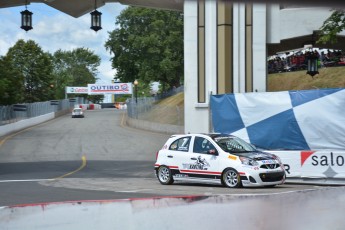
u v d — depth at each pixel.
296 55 47.62
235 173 14.61
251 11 21.50
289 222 8.02
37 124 61.66
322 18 21.73
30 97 84.06
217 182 15.05
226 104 16.66
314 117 15.31
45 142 38.66
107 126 55.78
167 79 62.72
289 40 22.89
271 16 22.00
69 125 58.56
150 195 13.06
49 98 89.00
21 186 16.53
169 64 58.50
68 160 28.42
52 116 75.25
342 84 43.12
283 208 8.73
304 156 15.43
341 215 8.38
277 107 15.86
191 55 21.78
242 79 21.50
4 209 7.30
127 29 62.41
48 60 89.38
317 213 8.52
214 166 15.09
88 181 18.30
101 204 7.91
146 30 61.31
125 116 73.25
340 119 15.01
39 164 26.48
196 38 21.73
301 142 15.50
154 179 19.02
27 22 21.17
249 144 15.67
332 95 15.12
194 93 21.73
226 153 14.91
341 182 14.88
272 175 14.38
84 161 27.73
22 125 54.56
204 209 8.17
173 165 16.14
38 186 16.52
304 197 9.55
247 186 14.49
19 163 27.16
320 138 15.25
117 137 41.75
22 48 86.56
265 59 21.48
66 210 7.74
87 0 24.44
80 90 108.06
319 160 15.22
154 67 61.25
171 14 59.69
